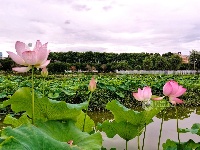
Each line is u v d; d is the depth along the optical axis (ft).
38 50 6.49
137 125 9.98
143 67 220.84
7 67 121.19
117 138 18.75
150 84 49.29
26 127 5.07
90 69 186.80
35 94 7.73
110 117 30.48
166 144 10.46
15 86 41.04
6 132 4.78
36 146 4.72
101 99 35.65
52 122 7.56
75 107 8.00
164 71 214.69
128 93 41.42
